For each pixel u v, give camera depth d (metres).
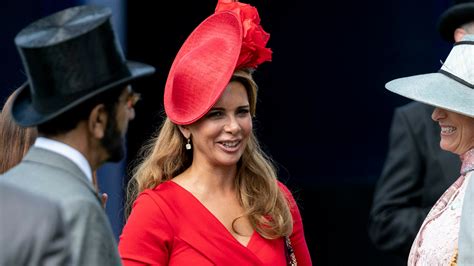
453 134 8.62
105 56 6.70
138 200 9.11
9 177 6.48
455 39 11.59
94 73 6.66
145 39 16.69
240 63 8.91
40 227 5.12
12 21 13.56
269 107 17.92
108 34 6.71
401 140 11.94
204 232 8.96
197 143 9.11
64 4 13.64
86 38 6.61
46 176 6.50
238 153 9.04
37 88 6.63
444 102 8.46
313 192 18.16
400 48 17.61
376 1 17.50
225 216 9.14
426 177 11.70
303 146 18.03
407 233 11.60
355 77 17.80
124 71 6.80
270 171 9.37
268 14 17.61
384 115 17.88
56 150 6.68
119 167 13.30
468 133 8.53
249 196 9.23
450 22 11.60
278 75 17.81
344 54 17.70
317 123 17.97
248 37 8.86
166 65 16.73
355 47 17.67
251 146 9.34
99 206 6.47
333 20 17.62
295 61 17.77
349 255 18.20
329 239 18.17
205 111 8.82
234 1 9.11
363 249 18.16
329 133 18.02
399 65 17.66
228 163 9.01
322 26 17.64
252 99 9.14
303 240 9.64
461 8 11.45
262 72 17.80
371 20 17.58
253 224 9.17
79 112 6.68
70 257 5.29
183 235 8.95
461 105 8.42
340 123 17.97
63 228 5.25
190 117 8.91
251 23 8.91
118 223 13.26
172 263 8.97
